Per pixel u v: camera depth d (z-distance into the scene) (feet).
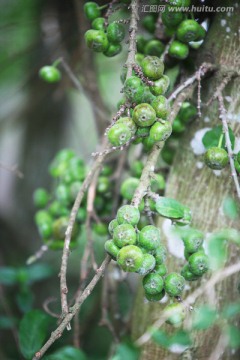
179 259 2.80
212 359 2.48
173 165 2.90
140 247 2.37
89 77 3.72
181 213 2.52
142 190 2.49
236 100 2.73
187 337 2.52
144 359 2.80
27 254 4.79
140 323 2.91
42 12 4.13
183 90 2.68
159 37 2.94
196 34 2.71
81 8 3.58
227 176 2.74
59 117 4.97
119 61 4.35
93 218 3.26
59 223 3.18
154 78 2.50
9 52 4.68
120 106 2.51
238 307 2.52
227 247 2.72
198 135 2.80
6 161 5.54
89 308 3.72
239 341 2.48
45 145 4.99
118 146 2.43
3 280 3.56
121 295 3.61
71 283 4.68
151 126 2.46
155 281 2.41
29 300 3.57
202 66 2.69
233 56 2.73
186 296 2.73
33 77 4.27
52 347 3.40
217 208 2.76
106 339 3.90
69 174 3.26
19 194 5.00
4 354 3.65
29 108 4.69
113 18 3.54
